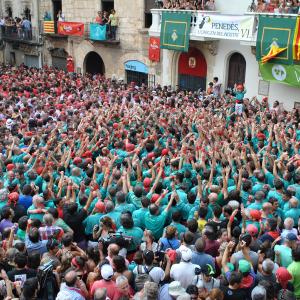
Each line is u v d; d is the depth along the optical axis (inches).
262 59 844.0
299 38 784.3
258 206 360.8
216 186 378.9
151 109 728.3
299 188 408.2
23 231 327.9
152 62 1162.0
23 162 498.3
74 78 1144.8
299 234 345.4
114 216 351.6
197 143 520.1
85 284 279.7
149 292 243.6
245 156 468.1
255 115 714.8
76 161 477.7
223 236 311.4
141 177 433.7
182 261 279.7
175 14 994.7
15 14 1592.0
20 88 975.0
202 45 1024.2
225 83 1000.9
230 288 264.1
